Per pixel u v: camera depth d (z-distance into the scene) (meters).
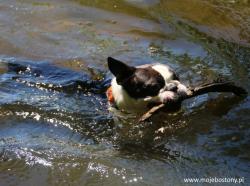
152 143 10.02
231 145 9.88
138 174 8.99
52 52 14.01
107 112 11.12
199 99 11.55
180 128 10.50
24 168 9.18
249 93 11.71
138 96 10.59
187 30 15.51
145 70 10.68
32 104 11.32
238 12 16.83
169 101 10.25
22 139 10.04
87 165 9.23
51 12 16.62
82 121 10.79
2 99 11.47
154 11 16.95
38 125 10.60
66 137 10.20
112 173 9.01
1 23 15.71
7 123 10.62
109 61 10.56
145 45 14.41
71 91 11.98
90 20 16.12
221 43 14.57
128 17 16.48
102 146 9.91
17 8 16.80
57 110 11.14
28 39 14.73
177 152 9.68
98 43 14.55
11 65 13.12
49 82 12.31
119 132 10.42
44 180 8.88
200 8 17.09
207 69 12.92
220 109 11.13
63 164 9.26
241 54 13.87
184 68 12.95
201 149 9.77
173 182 8.80
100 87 12.10
